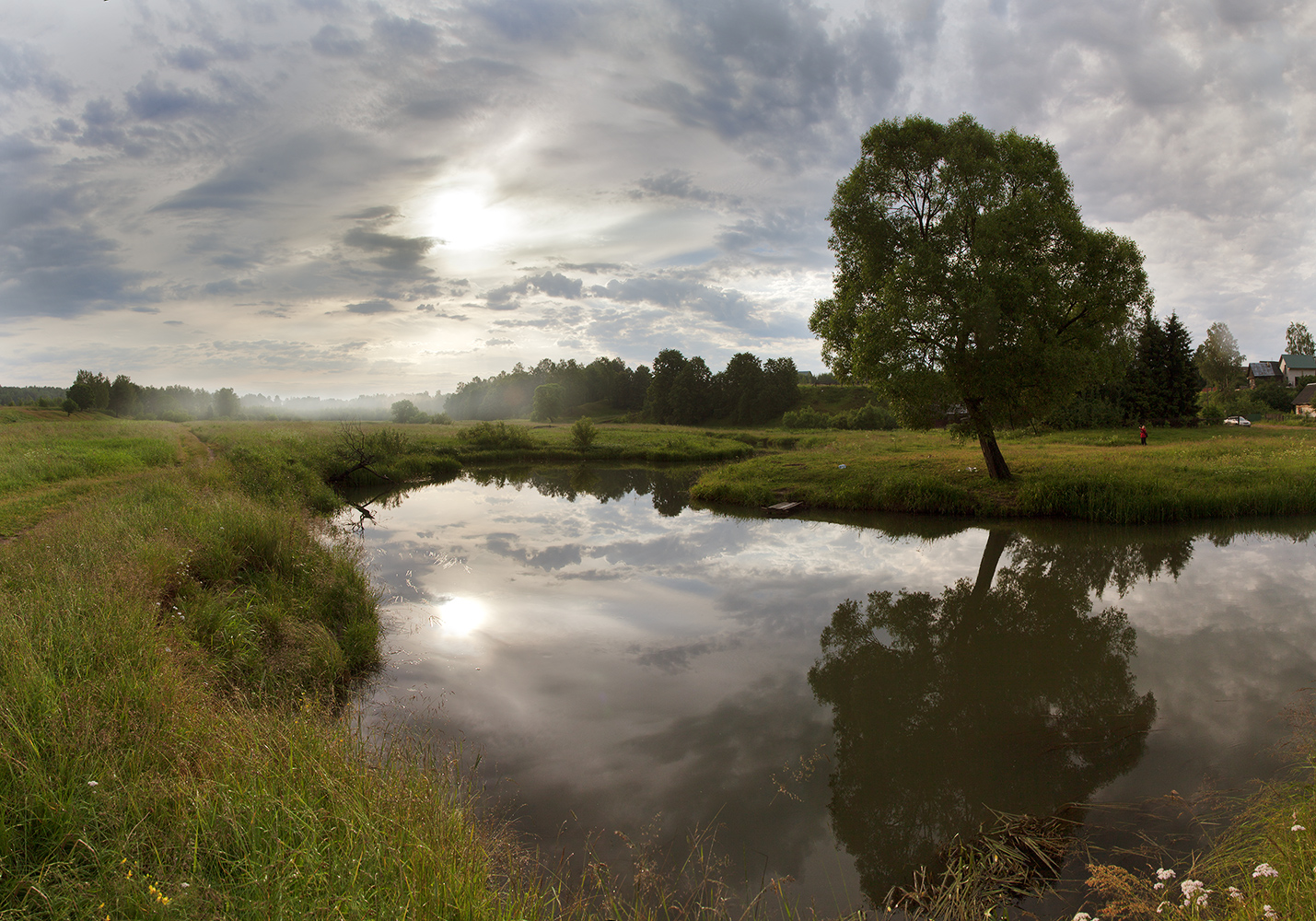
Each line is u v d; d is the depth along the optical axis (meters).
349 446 35.28
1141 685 8.68
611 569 14.89
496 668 9.22
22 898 3.14
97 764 4.12
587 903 4.56
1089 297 20.38
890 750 7.18
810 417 79.44
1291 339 106.50
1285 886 3.81
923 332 20.50
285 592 10.13
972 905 4.61
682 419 107.12
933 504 21.31
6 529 11.78
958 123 21.12
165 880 3.35
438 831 4.34
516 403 155.50
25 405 85.19
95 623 6.24
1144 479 20.55
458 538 18.36
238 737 4.99
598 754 6.99
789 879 5.13
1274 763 6.44
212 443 34.50
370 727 7.24
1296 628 10.70
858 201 21.11
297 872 3.41
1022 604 12.48
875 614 11.93
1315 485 19.91
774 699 8.45
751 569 14.99
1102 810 5.91
